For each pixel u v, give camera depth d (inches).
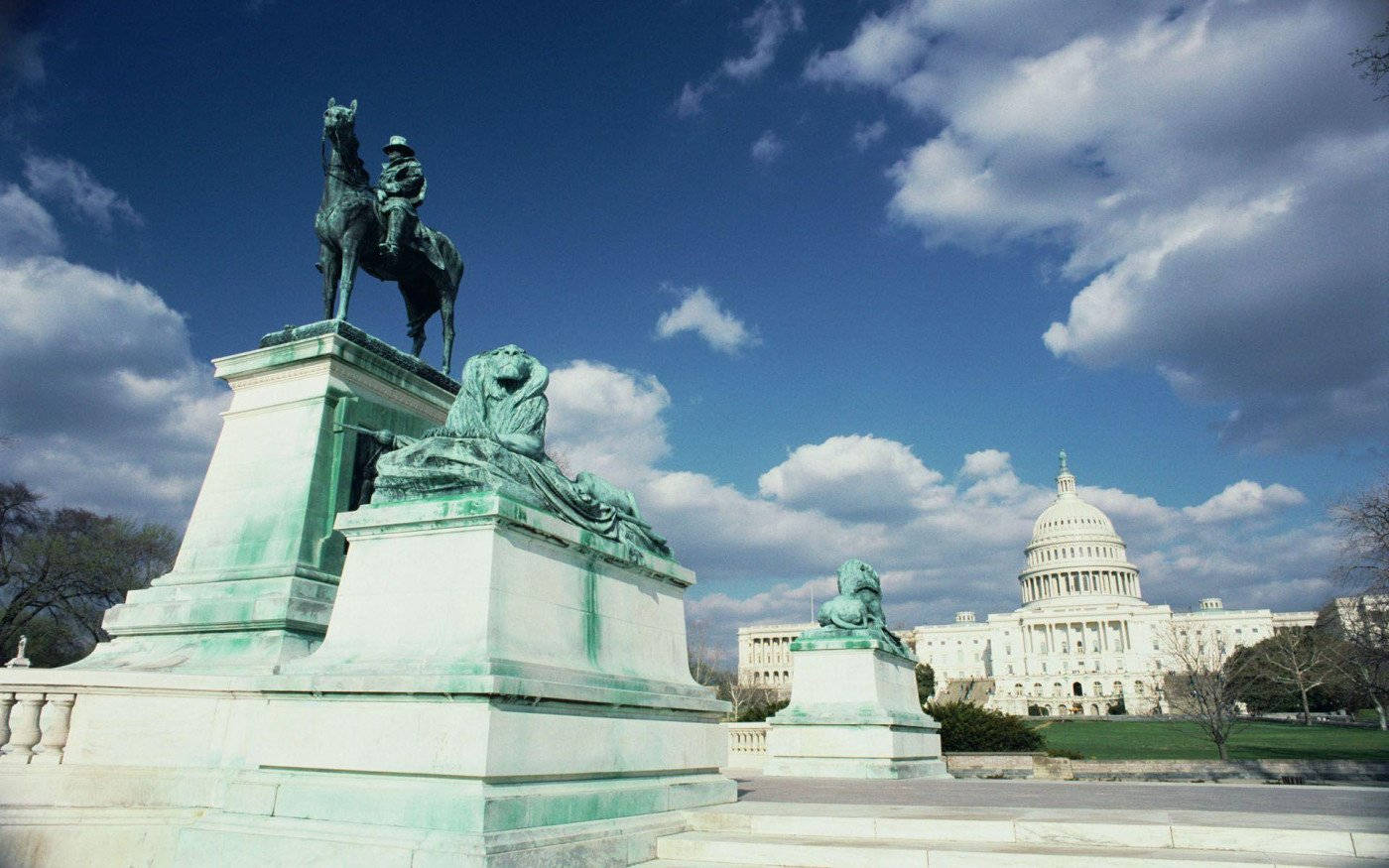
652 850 365.7
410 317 650.8
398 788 314.2
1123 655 6673.2
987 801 507.2
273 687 359.6
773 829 391.5
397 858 289.4
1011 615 7121.1
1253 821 358.9
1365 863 306.8
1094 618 6820.9
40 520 1886.1
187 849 335.9
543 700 338.6
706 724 480.4
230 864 323.6
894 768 842.8
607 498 484.7
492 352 445.7
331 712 345.4
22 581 1882.4
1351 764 1179.9
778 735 898.1
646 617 460.8
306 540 483.2
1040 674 6806.1
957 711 1430.9
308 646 455.5
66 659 2070.6
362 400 540.4
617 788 373.1
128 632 488.1
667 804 406.6
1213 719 1942.7
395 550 376.5
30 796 357.7
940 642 7554.1
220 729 381.4
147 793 363.9
